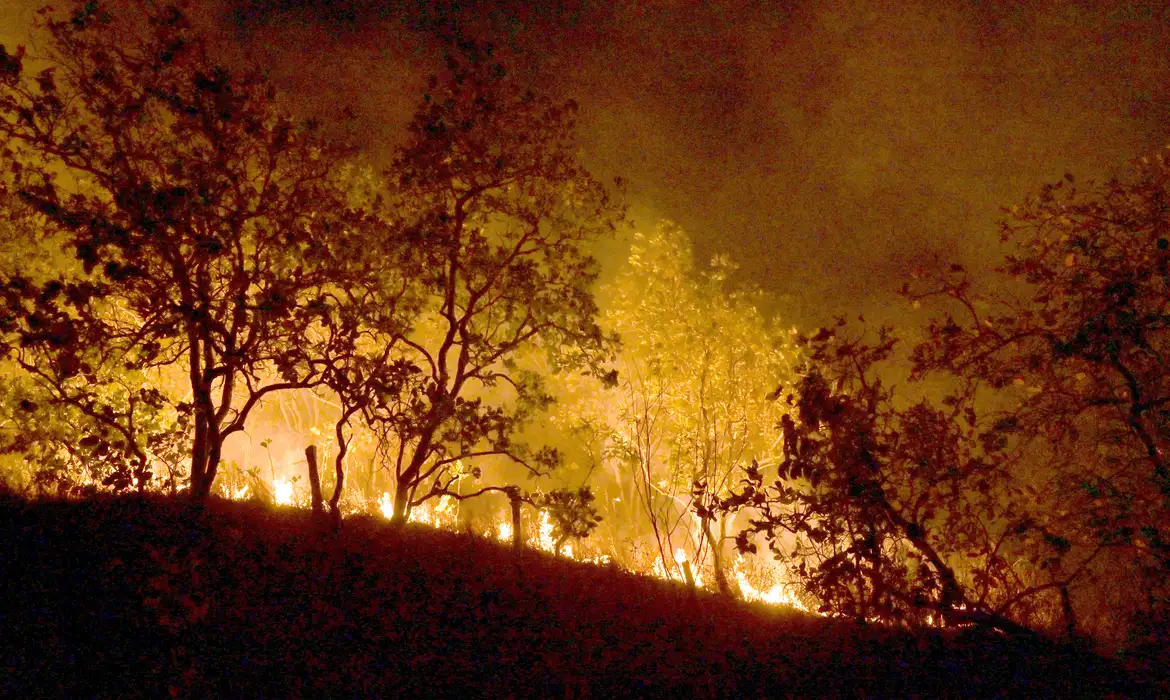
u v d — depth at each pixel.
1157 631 7.87
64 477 10.70
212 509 10.70
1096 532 8.19
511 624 9.12
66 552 8.26
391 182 12.34
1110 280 8.29
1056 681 8.26
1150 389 8.41
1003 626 9.02
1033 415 8.84
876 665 8.85
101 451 10.17
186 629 7.38
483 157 12.36
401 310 12.09
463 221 12.78
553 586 10.82
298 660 7.36
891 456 8.85
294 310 10.12
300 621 8.09
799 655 9.25
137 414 11.40
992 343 8.90
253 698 6.64
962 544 9.05
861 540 8.79
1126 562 8.79
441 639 8.39
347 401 10.90
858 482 8.47
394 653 7.87
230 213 10.12
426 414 11.20
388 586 9.41
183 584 8.10
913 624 9.77
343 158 11.45
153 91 9.84
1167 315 8.25
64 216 9.06
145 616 7.43
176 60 10.02
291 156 10.99
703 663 8.83
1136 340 8.11
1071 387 8.80
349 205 11.87
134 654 6.89
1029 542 8.74
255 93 10.55
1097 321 8.14
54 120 9.83
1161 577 7.82
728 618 10.80
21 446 10.48
